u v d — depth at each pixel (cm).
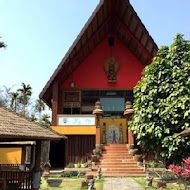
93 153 2255
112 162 2131
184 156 1426
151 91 1506
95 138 2400
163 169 1873
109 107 2673
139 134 1527
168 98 1465
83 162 2377
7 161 2483
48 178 1780
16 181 1331
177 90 1457
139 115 1532
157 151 1556
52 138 1187
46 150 2322
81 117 2427
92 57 2753
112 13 2511
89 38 2527
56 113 2444
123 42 2773
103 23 2522
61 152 2683
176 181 1633
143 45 2544
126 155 2219
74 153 2406
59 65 2436
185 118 1429
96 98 2689
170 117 1455
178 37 1552
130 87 2703
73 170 2106
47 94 2591
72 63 2541
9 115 1200
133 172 2022
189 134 959
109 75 2711
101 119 2630
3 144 1742
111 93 2706
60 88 2684
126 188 1440
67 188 1477
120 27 2602
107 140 2588
